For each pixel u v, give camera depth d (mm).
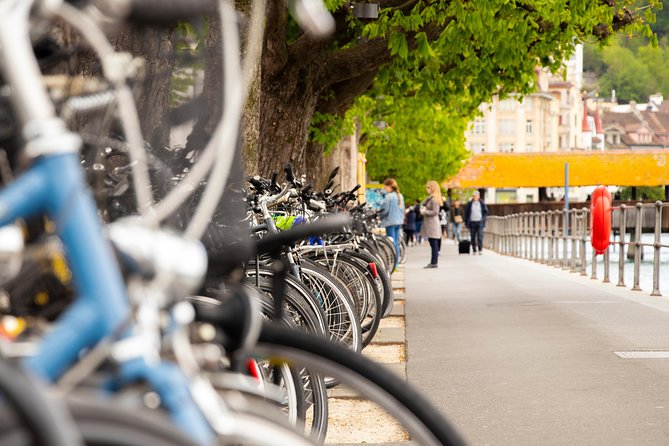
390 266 19656
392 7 20922
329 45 21797
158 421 2082
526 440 6824
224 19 2512
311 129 24625
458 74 25438
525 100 174125
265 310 5465
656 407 7871
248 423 2385
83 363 2164
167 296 2334
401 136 44906
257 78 12000
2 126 2488
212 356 2467
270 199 8875
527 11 22078
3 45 2146
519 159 115125
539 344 11602
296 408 4316
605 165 114062
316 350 2787
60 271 2430
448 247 55344
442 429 2713
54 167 2127
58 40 2652
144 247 2311
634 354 10664
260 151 20781
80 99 2770
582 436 6930
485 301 17656
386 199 26219
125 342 2197
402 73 23766
